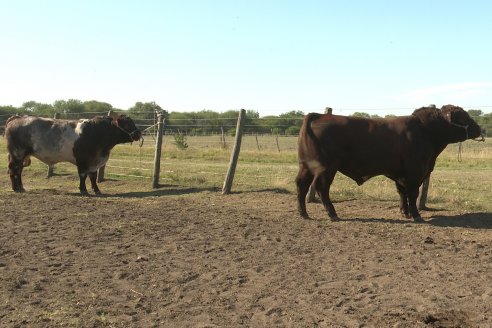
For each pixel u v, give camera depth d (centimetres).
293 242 789
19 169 1350
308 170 986
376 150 957
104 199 1208
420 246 762
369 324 478
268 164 2223
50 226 878
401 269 647
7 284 583
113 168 1841
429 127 973
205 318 496
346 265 666
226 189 1292
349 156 965
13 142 1338
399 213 1044
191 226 893
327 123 961
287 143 3766
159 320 491
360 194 1246
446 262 678
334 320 488
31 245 755
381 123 971
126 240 794
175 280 606
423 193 1069
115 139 1349
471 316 494
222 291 572
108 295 557
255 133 3875
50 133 1320
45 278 609
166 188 1407
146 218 958
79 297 548
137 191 1377
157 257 703
